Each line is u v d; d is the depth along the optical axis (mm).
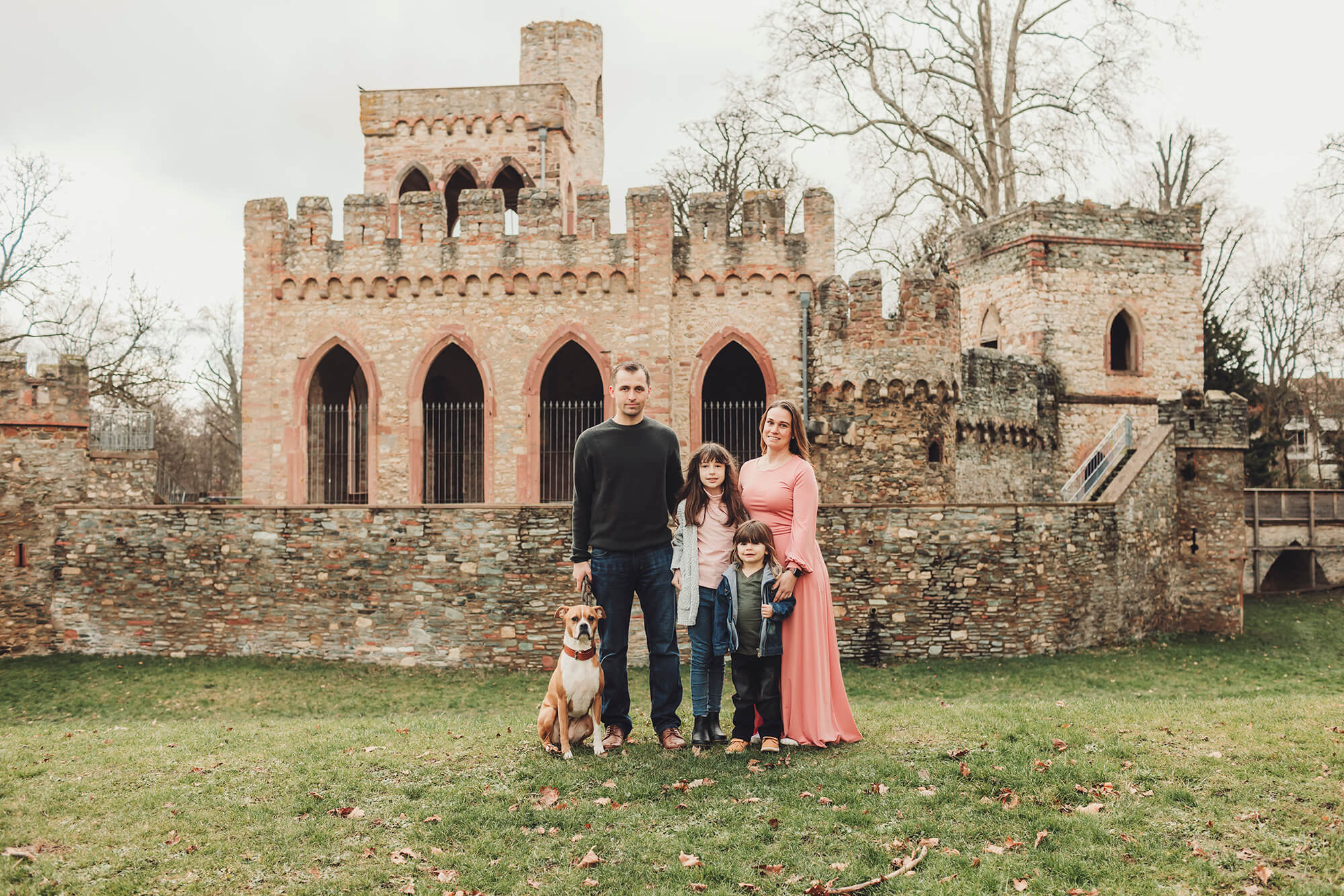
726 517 7375
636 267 20766
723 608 7234
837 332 19719
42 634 17672
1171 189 40500
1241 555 21828
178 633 17109
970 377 24516
